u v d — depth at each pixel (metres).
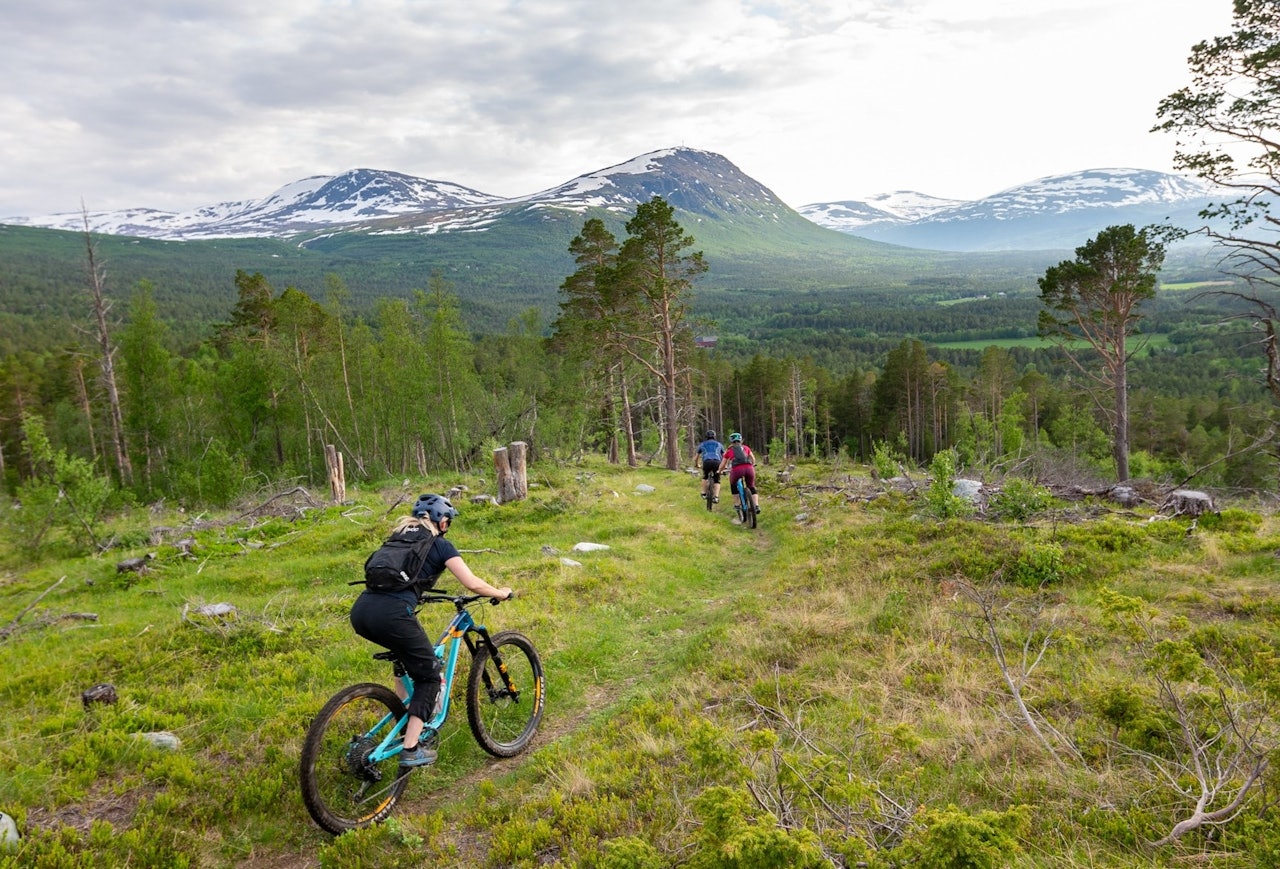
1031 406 73.31
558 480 20.09
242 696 6.14
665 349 33.72
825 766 4.05
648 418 49.72
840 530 12.21
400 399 43.72
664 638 8.29
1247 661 5.62
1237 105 14.48
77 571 12.98
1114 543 9.23
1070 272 30.50
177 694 6.20
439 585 9.64
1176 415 76.50
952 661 6.21
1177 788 3.77
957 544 9.80
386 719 4.69
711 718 5.57
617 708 6.17
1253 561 8.27
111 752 5.03
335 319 46.38
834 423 87.75
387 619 4.44
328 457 19.62
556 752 5.30
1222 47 14.50
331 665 6.94
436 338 42.66
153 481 41.62
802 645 7.05
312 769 4.11
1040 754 4.55
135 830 4.13
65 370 58.91
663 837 3.90
